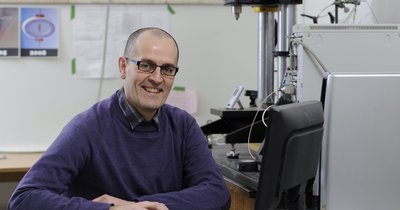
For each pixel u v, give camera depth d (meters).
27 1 3.40
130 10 3.49
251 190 1.84
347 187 1.74
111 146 1.84
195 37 3.61
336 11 2.53
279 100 2.05
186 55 3.61
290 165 1.40
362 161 1.74
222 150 2.55
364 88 1.73
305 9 3.25
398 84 1.74
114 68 3.50
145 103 1.82
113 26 3.48
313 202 1.75
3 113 3.46
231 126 2.44
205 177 1.91
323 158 1.72
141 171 1.86
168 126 1.97
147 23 3.52
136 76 1.82
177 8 3.57
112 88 3.52
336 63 1.93
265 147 1.39
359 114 1.73
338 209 1.74
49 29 3.44
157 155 1.90
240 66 3.66
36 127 3.49
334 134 1.72
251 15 3.64
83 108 3.51
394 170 1.76
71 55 3.47
